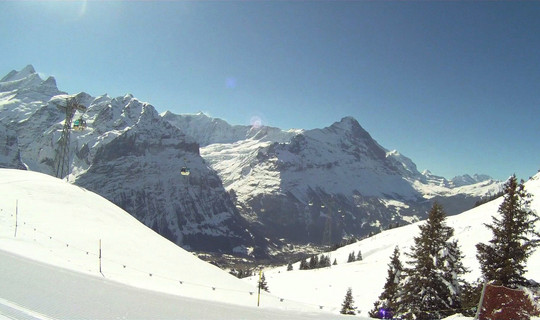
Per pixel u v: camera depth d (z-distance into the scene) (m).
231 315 9.64
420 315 27.94
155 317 8.81
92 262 31.33
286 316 10.22
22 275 11.41
